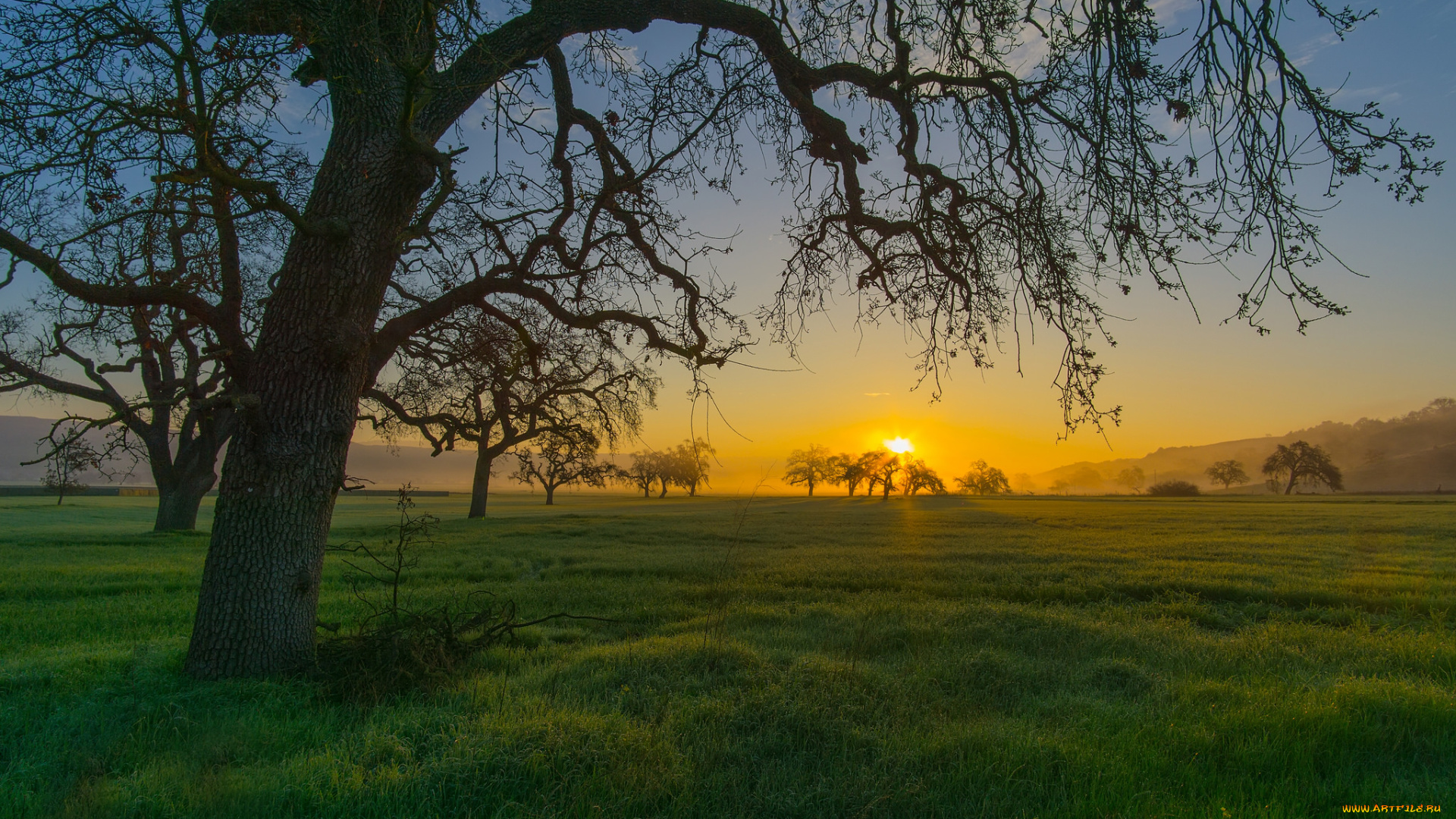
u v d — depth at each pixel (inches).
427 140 264.1
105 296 231.0
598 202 260.5
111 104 210.1
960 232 264.1
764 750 194.4
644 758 178.5
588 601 461.1
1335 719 209.8
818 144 293.9
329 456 256.5
